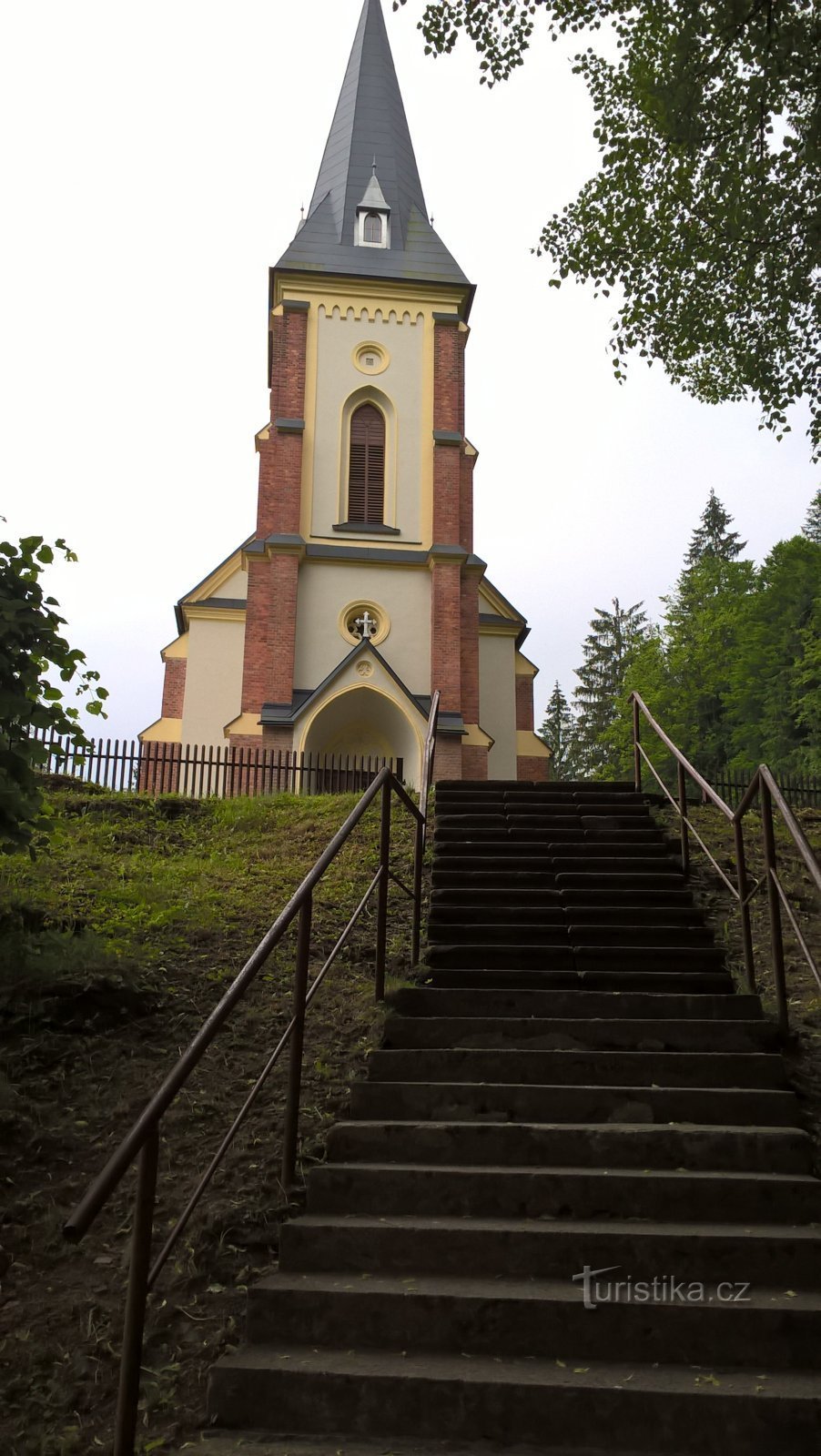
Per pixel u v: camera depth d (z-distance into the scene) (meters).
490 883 8.85
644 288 13.76
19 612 6.70
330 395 28.36
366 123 32.78
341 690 25.33
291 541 26.27
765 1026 5.88
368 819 12.35
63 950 7.28
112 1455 3.49
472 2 11.58
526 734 29.41
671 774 47.75
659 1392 3.50
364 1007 6.73
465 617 27.47
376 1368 3.70
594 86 13.16
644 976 6.89
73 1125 5.54
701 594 52.12
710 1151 4.80
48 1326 4.14
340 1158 4.96
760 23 10.66
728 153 12.36
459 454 28.05
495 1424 3.53
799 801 16.11
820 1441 3.44
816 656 37.81
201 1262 4.45
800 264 12.64
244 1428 3.60
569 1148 4.85
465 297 29.50
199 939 8.34
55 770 13.92
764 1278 4.14
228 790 18.30
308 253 29.42
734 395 15.51
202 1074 6.08
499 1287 4.08
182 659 28.52
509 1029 5.97
